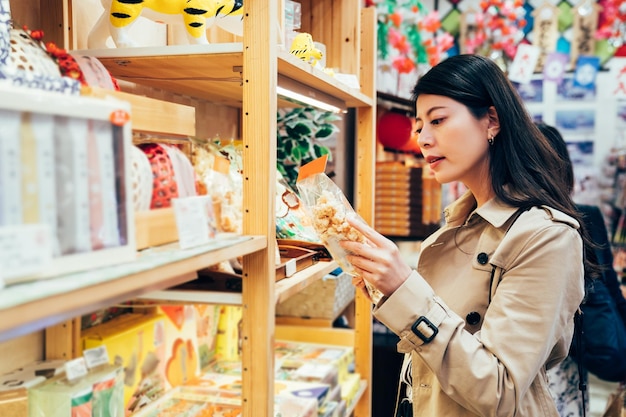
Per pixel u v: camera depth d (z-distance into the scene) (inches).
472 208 63.7
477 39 167.6
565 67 164.7
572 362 102.0
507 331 49.7
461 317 56.1
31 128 24.6
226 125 87.1
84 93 32.2
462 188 157.5
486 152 58.2
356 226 51.0
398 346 52.5
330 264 64.7
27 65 34.8
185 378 69.0
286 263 54.6
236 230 49.3
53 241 25.6
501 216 55.5
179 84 62.3
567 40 164.7
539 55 166.4
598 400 149.2
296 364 82.5
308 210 55.6
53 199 25.6
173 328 66.3
